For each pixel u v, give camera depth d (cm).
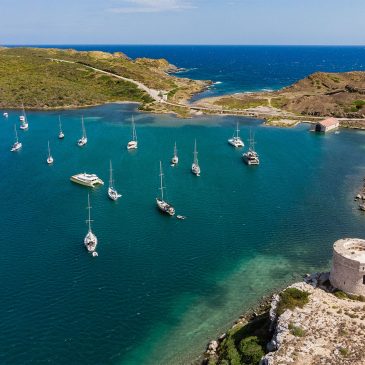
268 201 11112
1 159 14762
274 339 5222
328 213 10375
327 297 5941
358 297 5903
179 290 7294
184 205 10812
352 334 5150
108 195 11394
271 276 7694
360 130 19662
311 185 12350
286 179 12850
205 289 7331
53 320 6500
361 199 11225
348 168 13988
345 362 4697
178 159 14788
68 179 12769
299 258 8294
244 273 7794
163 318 6588
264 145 16825
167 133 18625
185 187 12094
